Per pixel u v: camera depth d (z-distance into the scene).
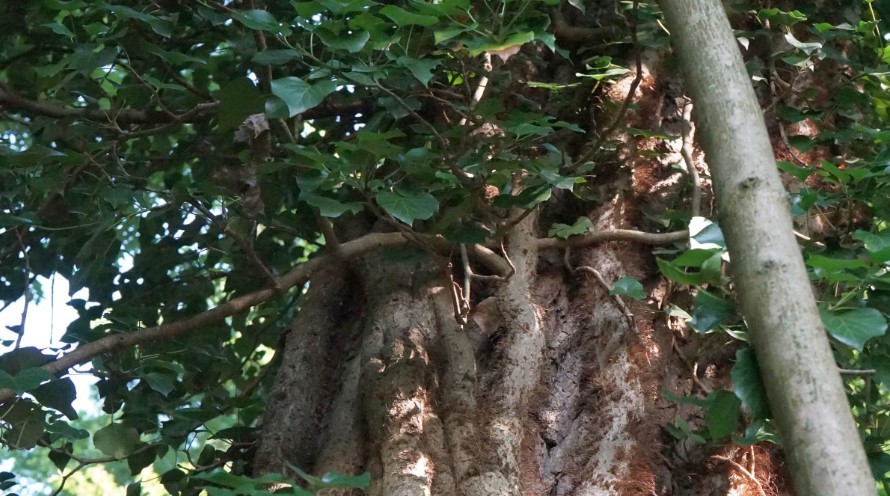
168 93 3.88
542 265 3.07
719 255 1.83
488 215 2.95
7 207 3.39
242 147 3.75
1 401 2.43
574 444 2.67
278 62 2.36
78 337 2.80
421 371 2.65
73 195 3.39
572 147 3.30
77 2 2.85
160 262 3.69
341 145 2.24
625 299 2.90
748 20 3.56
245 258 3.87
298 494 1.57
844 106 3.20
